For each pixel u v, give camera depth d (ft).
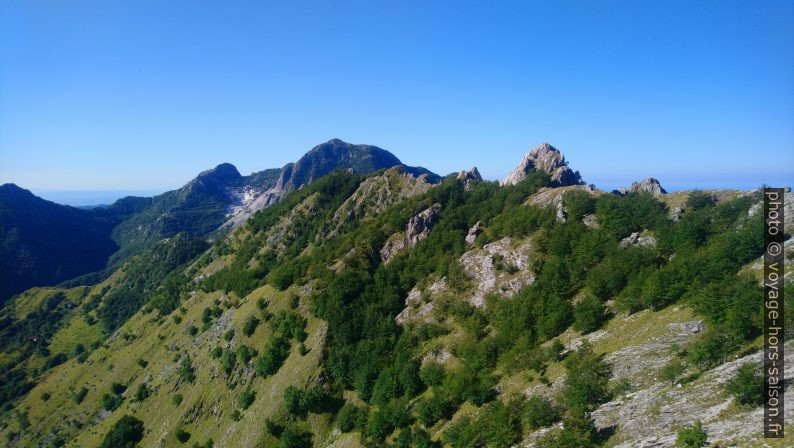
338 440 316.40
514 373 256.11
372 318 396.78
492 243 418.92
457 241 457.68
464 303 363.97
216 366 438.81
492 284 371.97
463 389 265.13
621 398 174.29
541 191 467.93
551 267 336.49
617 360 201.16
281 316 437.99
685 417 141.90
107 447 418.72
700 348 162.91
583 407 175.73
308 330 412.77
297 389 352.08
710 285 199.21
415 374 322.14
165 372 495.00
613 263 296.30
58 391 593.42
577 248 343.46
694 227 285.84
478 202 540.52
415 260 470.80
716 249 244.83
